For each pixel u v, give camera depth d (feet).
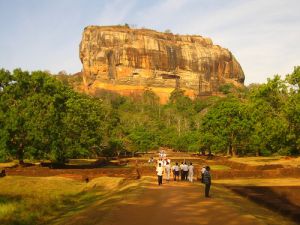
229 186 94.22
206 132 231.71
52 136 151.33
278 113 154.81
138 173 123.95
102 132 210.18
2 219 64.90
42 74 164.14
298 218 61.16
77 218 56.34
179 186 86.33
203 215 51.57
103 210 57.57
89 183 104.99
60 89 166.81
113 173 125.18
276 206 70.08
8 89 156.56
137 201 62.39
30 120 148.46
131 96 650.02
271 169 129.80
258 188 89.92
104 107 271.28
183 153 323.78
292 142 150.00
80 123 168.96
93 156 240.12
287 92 153.79
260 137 167.53
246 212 55.26
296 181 107.55
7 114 149.18
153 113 506.89
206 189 68.33
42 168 135.23
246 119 215.72
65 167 164.86
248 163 160.04
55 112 156.25
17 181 103.40
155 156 284.82
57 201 83.41
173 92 634.02
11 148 149.59
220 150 232.73
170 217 50.11
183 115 518.78
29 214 69.31
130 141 291.38
